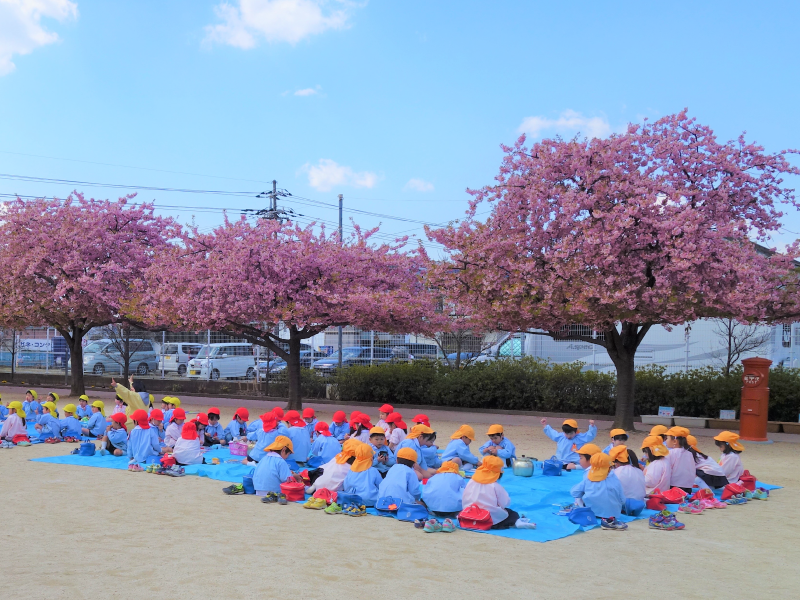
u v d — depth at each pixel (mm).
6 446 13578
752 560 6520
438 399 22859
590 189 15133
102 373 30922
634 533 7594
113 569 5770
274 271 19062
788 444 15195
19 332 32406
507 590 5457
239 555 6297
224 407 22562
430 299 19984
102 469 11266
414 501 8297
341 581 5594
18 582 5363
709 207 15367
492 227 15789
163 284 19797
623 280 14180
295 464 10680
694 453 10148
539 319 15422
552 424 18375
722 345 22578
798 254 15352
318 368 25984
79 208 23641
